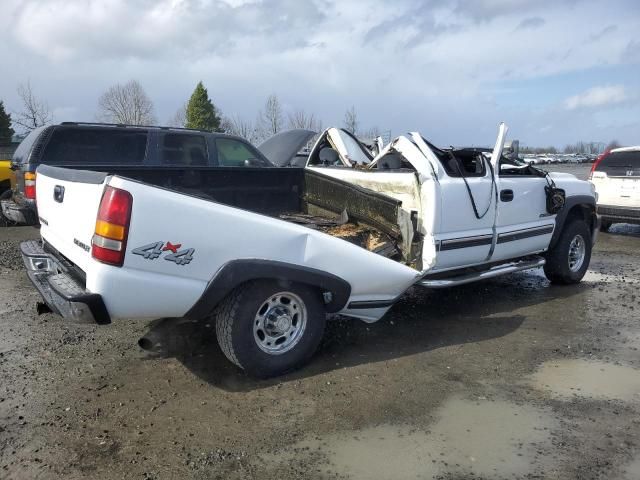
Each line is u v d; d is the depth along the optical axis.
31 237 9.89
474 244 5.31
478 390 3.80
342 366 4.20
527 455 3.00
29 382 3.85
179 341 4.64
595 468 2.88
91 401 3.58
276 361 3.92
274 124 36.12
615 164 10.67
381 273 4.32
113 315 3.33
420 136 5.21
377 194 5.14
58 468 2.85
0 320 5.15
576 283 6.90
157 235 3.33
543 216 6.23
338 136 6.57
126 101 42.81
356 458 2.96
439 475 2.81
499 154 5.68
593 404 3.61
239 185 5.61
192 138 8.47
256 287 3.76
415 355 4.43
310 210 6.07
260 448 3.06
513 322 5.31
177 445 3.08
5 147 17.62
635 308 5.82
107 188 3.25
